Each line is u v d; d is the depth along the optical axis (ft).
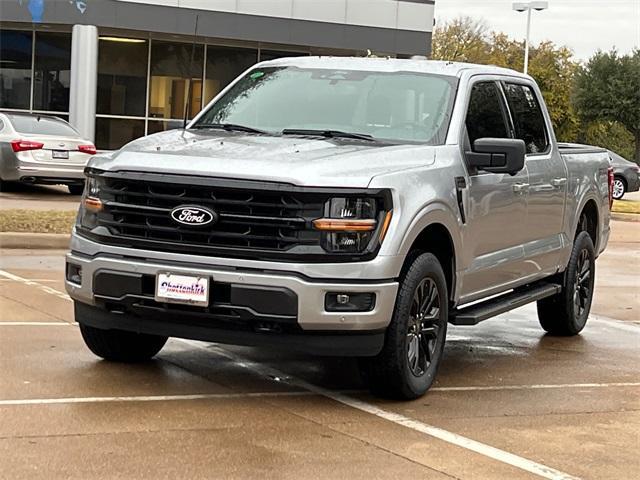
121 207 20.42
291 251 19.33
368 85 24.56
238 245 19.61
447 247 22.59
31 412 18.67
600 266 50.57
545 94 217.36
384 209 19.85
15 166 64.08
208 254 19.72
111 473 15.62
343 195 19.44
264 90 25.25
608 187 33.04
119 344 22.61
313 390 21.84
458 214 22.31
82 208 21.54
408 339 21.03
